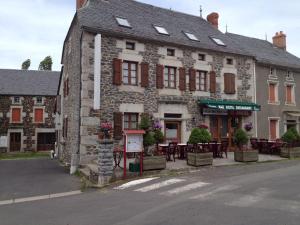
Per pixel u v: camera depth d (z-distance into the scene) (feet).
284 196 23.17
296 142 50.47
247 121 58.08
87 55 42.50
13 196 28.14
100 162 31.24
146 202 22.75
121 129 43.86
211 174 33.71
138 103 45.96
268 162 44.39
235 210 19.58
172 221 17.70
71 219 19.39
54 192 29.40
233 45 59.77
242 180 29.66
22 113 91.61
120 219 18.74
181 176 32.83
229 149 55.11
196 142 38.52
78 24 45.44
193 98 51.62
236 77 57.16
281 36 77.41
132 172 33.06
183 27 57.47
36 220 19.66
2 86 90.99
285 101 65.46
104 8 49.90
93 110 42.29
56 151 75.97
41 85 95.55
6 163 59.16
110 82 43.78
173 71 50.44
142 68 46.47
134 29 47.42
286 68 65.98
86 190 29.48
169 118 48.96
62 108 62.90
